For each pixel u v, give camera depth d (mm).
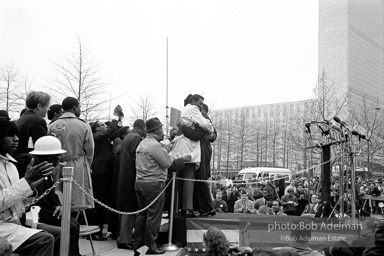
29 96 5988
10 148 4609
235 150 48969
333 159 8539
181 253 6953
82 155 6273
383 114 38594
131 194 7312
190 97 7879
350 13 52719
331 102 33344
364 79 53094
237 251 5695
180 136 7609
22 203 4562
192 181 7512
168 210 8148
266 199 12500
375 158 35688
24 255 4391
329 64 52312
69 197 4750
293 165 47906
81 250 6996
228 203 13352
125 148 7418
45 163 4418
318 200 9852
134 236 6945
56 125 6230
